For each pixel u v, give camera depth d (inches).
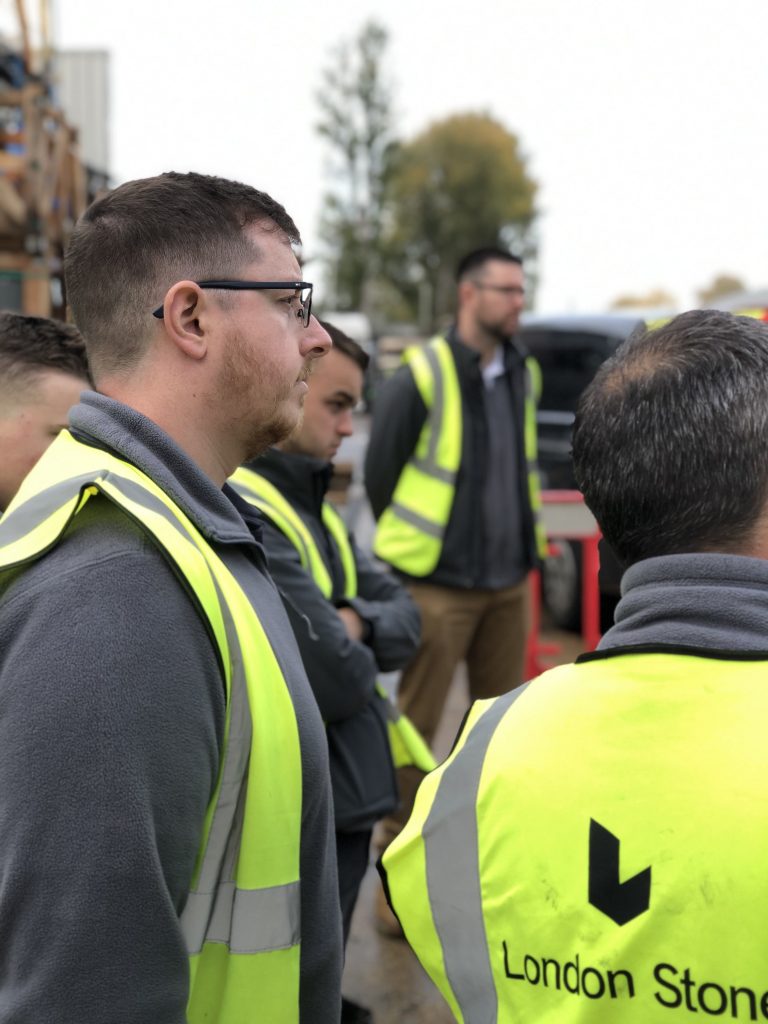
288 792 45.7
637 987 36.9
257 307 46.9
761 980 35.3
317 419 92.2
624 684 39.5
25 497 44.0
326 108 2257.6
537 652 196.2
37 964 37.9
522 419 143.8
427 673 138.3
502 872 40.5
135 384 47.1
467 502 136.3
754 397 39.4
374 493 141.3
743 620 38.6
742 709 37.5
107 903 37.7
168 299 45.4
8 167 296.8
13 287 302.8
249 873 44.3
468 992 41.9
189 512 44.7
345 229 2288.4
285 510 85.4
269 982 45.1
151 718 38.8
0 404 63.2
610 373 43.1
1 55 386.0
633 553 42.0
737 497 39.2
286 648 48.1
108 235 46.6
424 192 2305.6
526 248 2399.1
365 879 136.8
